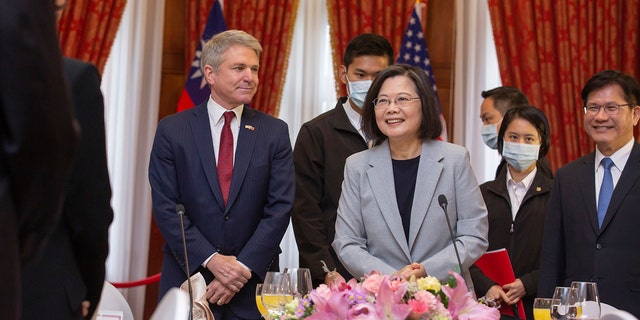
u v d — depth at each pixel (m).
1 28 1.20
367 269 2.92
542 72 6.06
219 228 3.26
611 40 6.09
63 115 1.24
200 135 3.35
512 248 3.94
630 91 3.45
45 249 1.60
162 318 1.46
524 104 4.35
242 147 3.35
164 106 6.10
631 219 3.39
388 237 2.99
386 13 6.00
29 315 1.56
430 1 6.21
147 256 5.93
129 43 5.89
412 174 3.06
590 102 3.49
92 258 1.69
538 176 4.05
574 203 3.52
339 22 6.01
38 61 1.21
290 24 6.02
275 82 5.95
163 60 6.11
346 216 3.09
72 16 5.71
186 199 3.30
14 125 1.20
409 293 1.94
